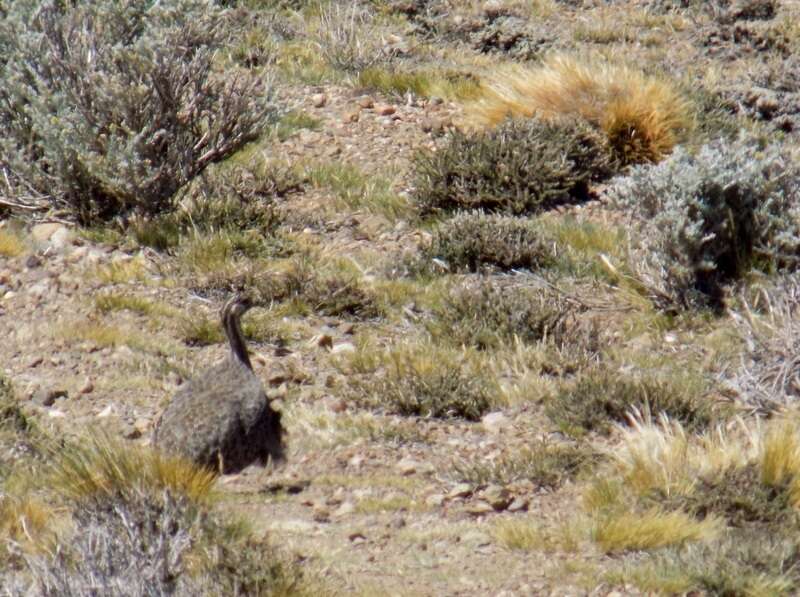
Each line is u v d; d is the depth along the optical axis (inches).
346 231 1585.9
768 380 1210.6
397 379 1170.0
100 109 1521.9
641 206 1477.6
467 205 1637.6
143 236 1498.5
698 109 1983.3
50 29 1577.3
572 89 1857.8
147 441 1017.5
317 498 942.4
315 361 1241.4
